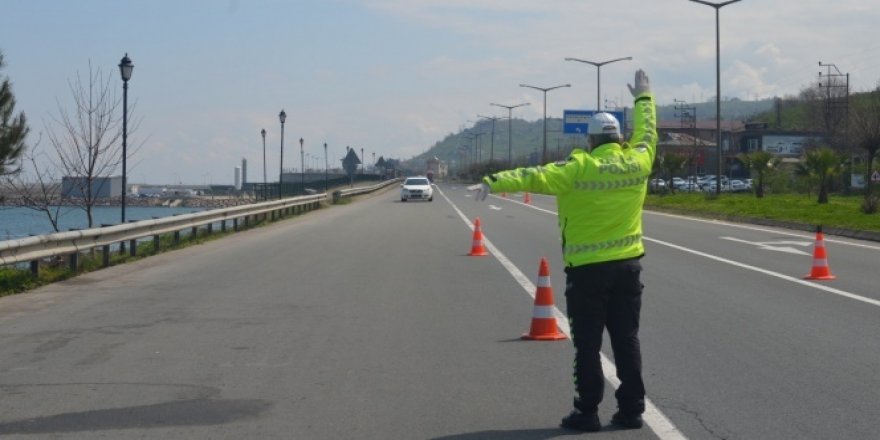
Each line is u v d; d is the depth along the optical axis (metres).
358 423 7.37
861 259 20.09
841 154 61.66
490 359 9.77
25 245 15.70
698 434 7.02
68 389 8.56
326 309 13.25
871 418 7.45
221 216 28.77
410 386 8.59
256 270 18.52
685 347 10.35
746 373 9.06
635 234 7.00
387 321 12.20
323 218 39.22
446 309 13.20
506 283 16.16
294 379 8.89
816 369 9.23
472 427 7.24
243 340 10.91
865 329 11.47
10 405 8.00
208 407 7.89
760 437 6.94
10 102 27.19
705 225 32.97
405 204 55.88
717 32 49.22
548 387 8.52
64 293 15.23
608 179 6.84
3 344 10.79
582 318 6.99
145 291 15.39
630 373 7.07
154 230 22.38
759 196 51.56
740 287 15.47
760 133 103.50
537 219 37.38
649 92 7.43
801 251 22.12
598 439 6.90
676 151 81.75
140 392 8.43
